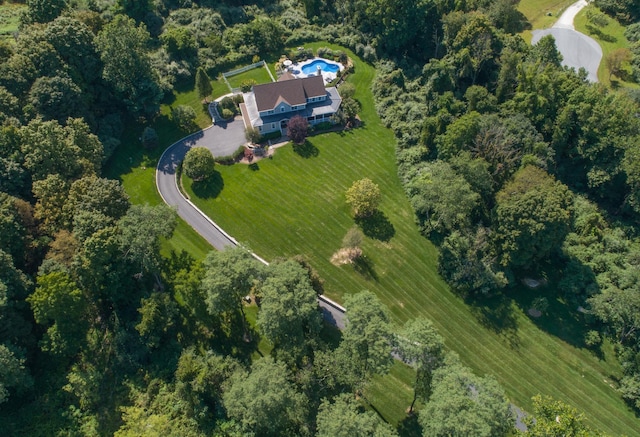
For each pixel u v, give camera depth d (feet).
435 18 359.46
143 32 307.58
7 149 223.71
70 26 281.74
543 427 148.87
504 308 229.25
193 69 345.31
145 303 193.67
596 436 153.28
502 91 300.61
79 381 188.65
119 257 201.05
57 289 177.68
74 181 227.20
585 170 282.15
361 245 250.16
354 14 387.75
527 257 228.02
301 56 368.07
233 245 245.24
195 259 235.61
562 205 227.20
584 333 220.64
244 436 169.58
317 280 213.87
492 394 149.38
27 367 191.21
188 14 380.58
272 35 368.89
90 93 292.81
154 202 264.11
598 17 411.13
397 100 328.49
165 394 187.11
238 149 292.61
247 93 326.85
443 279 239.09
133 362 196.44
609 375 207.82
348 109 317.01
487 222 254.68
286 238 251.19
